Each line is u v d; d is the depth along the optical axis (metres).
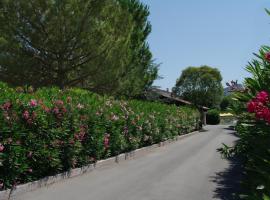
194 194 10.30
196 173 13.70
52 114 11.67
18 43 23.38
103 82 25.94
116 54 25.64
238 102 9.64
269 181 7.19
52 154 11.50
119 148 16.94
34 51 24.20
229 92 9.91
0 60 23.17
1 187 9.65
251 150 9.07
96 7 24.66
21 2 22.97
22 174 10.55
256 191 7.79
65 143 12.29
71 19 23.62
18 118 10.23
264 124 8.25
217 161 16.97
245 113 9.08
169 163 16.27
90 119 13.96
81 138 13.01
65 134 12.08
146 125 21.62
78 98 14.28
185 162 16.62
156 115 24.22
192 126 40.12
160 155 19.23
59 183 11.56
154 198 9.82
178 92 89.12
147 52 41.28
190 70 89.62
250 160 8.26
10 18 23.09
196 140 30.16
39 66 24.78
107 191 10.56
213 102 88.31
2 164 9.39
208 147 23.91
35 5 23.08
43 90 13.33
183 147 23.83
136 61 36.78
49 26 23.50
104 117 15.26
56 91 13.84
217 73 89.62
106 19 25.72
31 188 10.58
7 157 9.68
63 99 12.95
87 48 24.62
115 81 26.48
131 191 10.60
